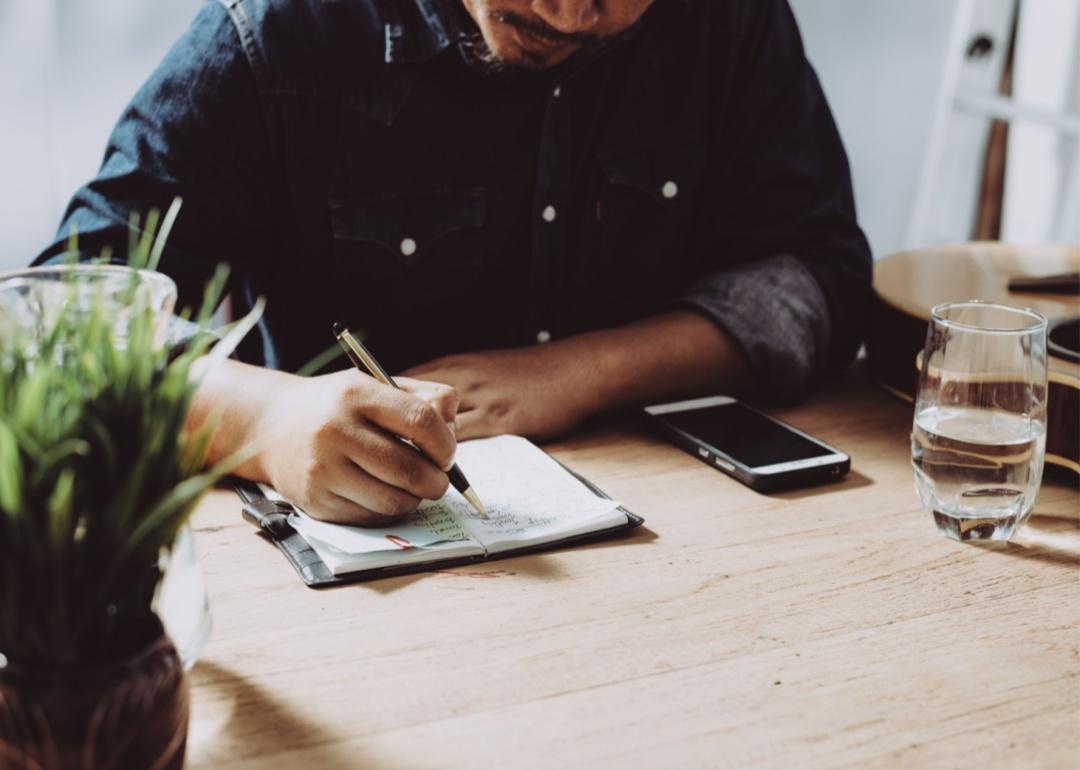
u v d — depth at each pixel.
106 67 1.88
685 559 0.99
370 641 0.86
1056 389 1.16
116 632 0.64
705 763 0.74
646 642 0.87
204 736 0.75
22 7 1.79
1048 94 2.77
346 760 0.73
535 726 0.77
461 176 1.46
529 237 1.51
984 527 1.03
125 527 0.59
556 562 0.98
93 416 0.60
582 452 1.21
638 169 1.54
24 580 0.58
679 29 1.54
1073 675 0.85
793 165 1.57
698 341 1.37
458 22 1.38
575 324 1.59
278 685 0.80
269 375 1.10
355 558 0.95
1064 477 1.19
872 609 0.93
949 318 1.10
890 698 0.81
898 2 2.63
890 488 1.15
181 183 1.29
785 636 0.88
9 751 0.62
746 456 1.17
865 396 1.43
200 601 0.76
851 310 1.51
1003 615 0.93
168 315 0.79
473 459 1.14
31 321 0.70
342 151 1.40
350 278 1.46
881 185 2.81
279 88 1.35
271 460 1.04
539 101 1.46
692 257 1.66
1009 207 2.91
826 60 2.63
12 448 0.55
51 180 1.91
